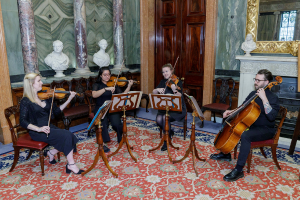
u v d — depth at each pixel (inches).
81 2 190.2
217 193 101.2
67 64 183.8
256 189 103.9
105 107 111.0
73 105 184.5
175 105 123.7
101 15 222.2
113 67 236.5
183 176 114.7
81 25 193.0
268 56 163.9
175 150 143.6
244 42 177.2
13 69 164.4
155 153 139.7
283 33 167.9
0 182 111.0
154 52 239.0
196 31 209.6
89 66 218.5
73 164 116.9
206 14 193.6
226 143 110.0
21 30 161.6
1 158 135.5
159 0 225.9
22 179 113.4
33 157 137.3
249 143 111.2
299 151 142.9
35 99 114.9
